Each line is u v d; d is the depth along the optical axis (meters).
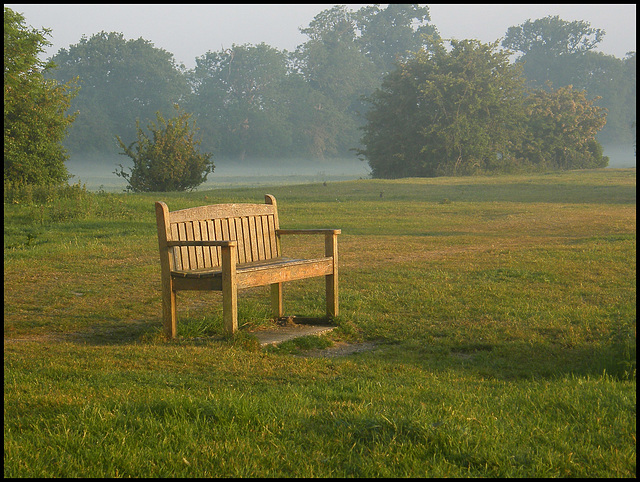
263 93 148.12
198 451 4.17
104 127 133.75
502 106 80.81
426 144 80.56
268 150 147.88
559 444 4.27
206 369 6.33
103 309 9.63
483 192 42.84
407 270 13.03
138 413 4.83
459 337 7.95
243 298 10.46
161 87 137.88
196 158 54.44
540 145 86.38
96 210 26.11
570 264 13.53
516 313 9.16
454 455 4.09
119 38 137.00
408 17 157.50
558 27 155.25
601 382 5.87
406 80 82.38
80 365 6.35
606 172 63.88
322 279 12.16
